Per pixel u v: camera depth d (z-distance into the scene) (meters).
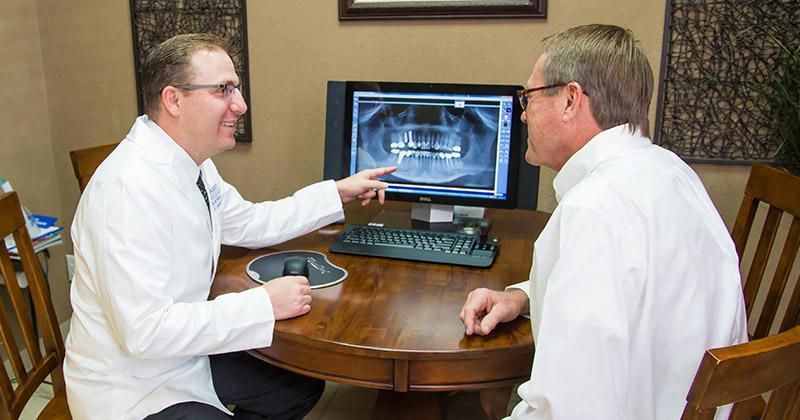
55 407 1.53
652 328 0.99
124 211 1.24
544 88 1.15
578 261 0.99
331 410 2.21
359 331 1.24
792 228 1.53
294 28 2.23
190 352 1.25
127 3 2.36
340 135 1.97
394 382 1.22
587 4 2.00
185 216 1.34
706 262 1.04
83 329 1.34
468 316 1.24
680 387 1.02
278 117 2.33
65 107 2.52
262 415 1.64
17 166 2.44
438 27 2.12
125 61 2.42
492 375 1.22
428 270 1.54
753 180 1.66
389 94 1.85
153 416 1.33
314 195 1.76
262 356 1.34
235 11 2.26
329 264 1.58
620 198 1.01
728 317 1.05
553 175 2.17
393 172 1.88
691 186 1.13
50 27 2.45
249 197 2.44
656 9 1.96
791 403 0.91
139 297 1.22
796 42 1.86
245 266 1.59
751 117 1.96
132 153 1.32
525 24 2.05
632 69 1.10
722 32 1.92
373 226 1.81
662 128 2.04
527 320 1.30
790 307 1.50
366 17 2.15
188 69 1.31
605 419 0.96
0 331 1.42
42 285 1.57
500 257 1.64
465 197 1.85
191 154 1.40
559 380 0.97
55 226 2.27
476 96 1.79
